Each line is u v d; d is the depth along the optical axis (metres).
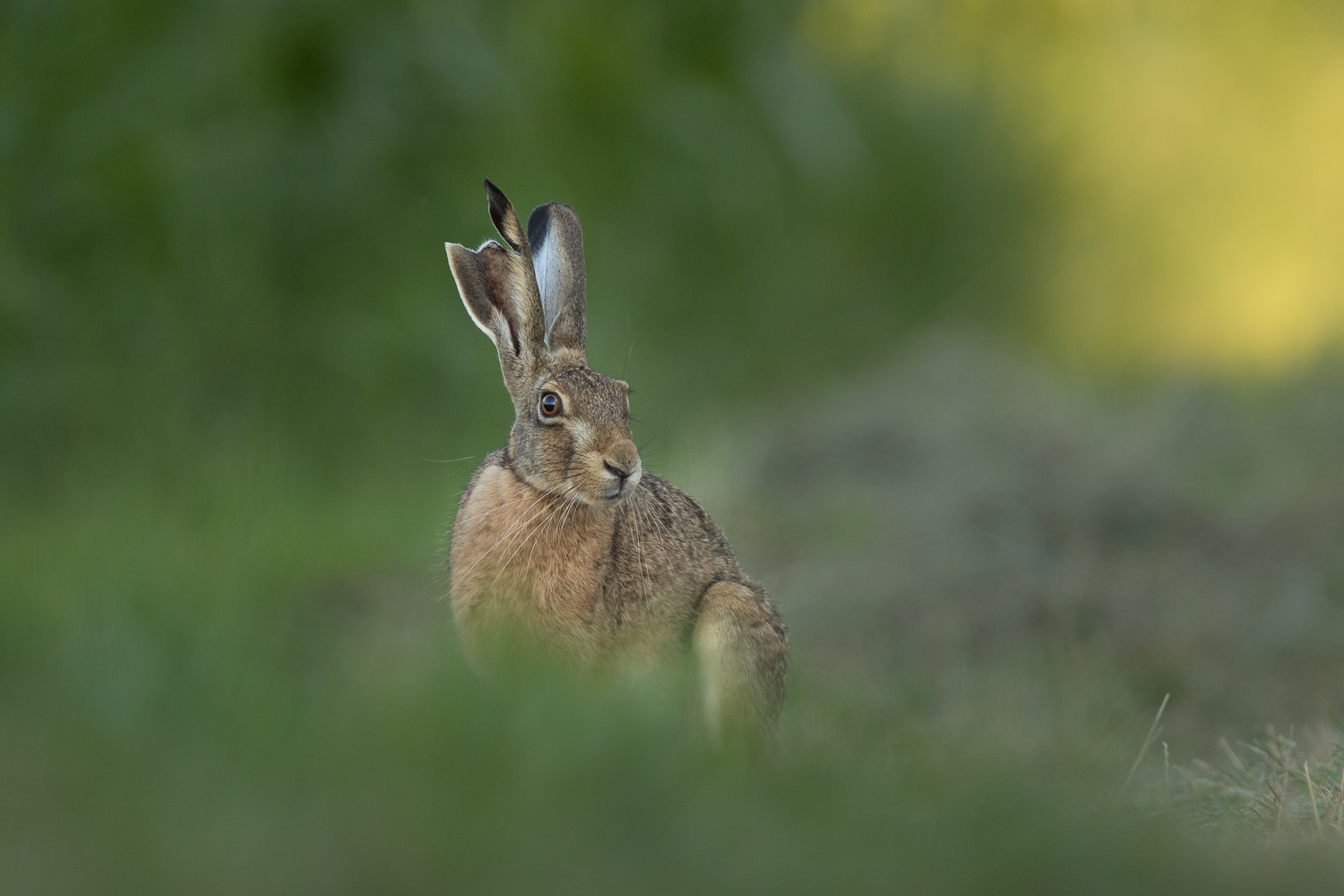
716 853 4.42
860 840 4.64
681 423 17.75
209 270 16.03
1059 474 14.48
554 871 4.21
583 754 4.95
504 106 17.91
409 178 17.38
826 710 8.38
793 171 21.91
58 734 5.07
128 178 16.14
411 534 13.10
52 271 15.94
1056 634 11.05
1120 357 24.17
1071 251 26.00
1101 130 26.98
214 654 6.47
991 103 26.19
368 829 4.34
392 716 5.29
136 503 12.52
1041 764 6.45
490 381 16.66
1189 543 13.19
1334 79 28.34
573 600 7.41
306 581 11.45
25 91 16.17
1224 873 4.77
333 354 16.19
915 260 24.58
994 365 18.56
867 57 25.33
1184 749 9.09
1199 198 27.09
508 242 8.01
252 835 4.26
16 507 13.74
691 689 7.50
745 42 21.08
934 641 11.05
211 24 16.58
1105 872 4.59
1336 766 7.24
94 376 15.38
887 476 15.23
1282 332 24.89
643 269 19.48
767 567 13.09
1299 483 15.23
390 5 17.48
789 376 21.28
